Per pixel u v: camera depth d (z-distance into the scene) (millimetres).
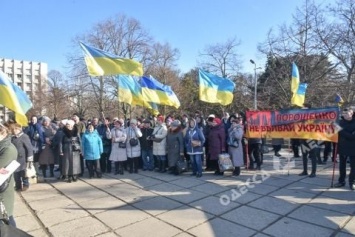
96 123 9984
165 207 6348
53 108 42750
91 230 5270
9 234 2885
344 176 7637
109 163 10086
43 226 5500
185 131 10062
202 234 5031
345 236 4898
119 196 7203
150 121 10969
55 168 11000
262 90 31828
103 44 33031
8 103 4992
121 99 10250
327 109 7898
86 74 32500
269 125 8852
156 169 10352
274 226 5301
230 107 35375
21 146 7715
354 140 7219
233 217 5727
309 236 4906
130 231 5203
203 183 8250
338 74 21594
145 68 35594
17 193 7605
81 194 7473
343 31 20219
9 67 83562
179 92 39500
